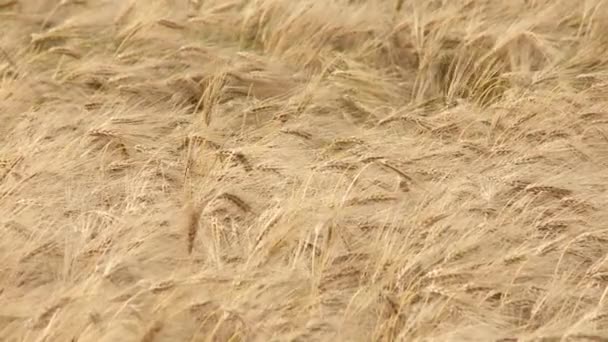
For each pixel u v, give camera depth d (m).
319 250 13.90
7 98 18.72
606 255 13.34
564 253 13.92
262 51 21.88
